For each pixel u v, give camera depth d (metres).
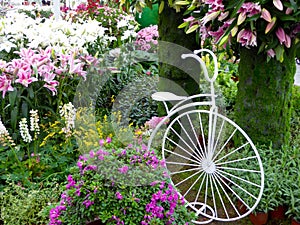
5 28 3.06
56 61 2.87
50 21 3.42
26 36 3.23
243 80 2.66
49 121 2.92
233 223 2.33
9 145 2.46
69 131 2.56
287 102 2.69
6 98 2.90
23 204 2.15
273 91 2.58
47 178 2.38
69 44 3.04
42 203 2.19
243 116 2.71
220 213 2.42
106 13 4.37
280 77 2.57
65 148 2.59
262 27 2.13
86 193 1.75
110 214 1.72
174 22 2.94
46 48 2.97
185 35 2.98
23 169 2.42
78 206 1.78
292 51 2.55
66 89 3.05
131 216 1.73
